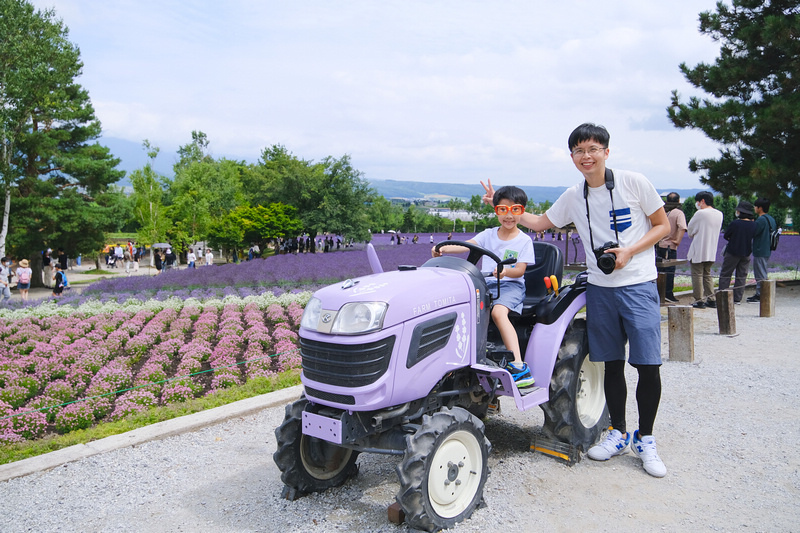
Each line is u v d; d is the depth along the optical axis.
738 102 13.88
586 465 4.26
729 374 6.43
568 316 4.32
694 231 10.49
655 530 3.29
